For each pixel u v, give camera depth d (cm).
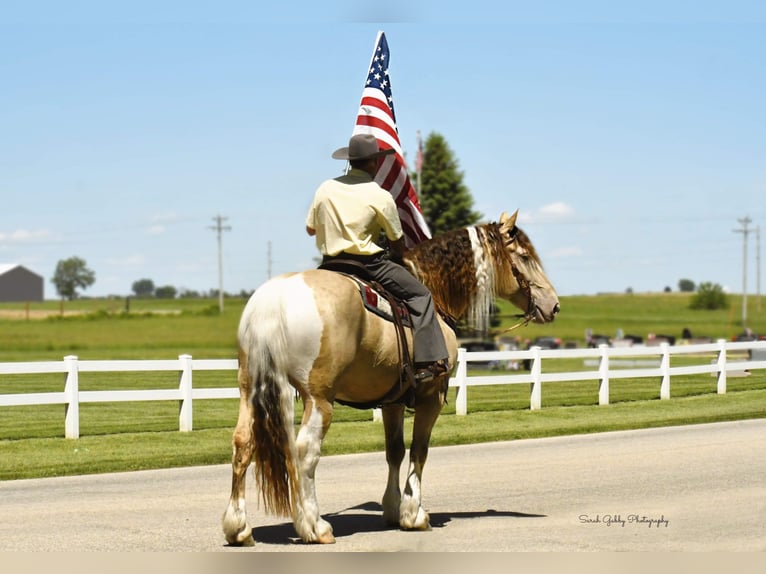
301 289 834
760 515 1005
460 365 2094
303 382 829
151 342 7631
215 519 989
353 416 2094
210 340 7906
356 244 897
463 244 1010
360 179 921
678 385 2972
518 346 6353
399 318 895
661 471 1334
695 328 11012
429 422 965
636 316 12875
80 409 2342
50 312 11838
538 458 1491
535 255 1055
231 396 1859
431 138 8831
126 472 1372
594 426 1933
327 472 1370
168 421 2036
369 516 1036
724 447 1597
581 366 4603
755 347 2645
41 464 1409
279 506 833
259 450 823
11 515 1011
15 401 1622
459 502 1107
